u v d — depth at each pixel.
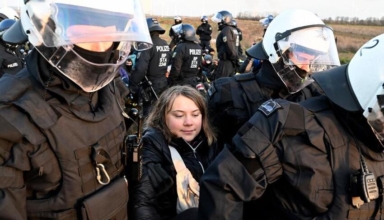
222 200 1.25
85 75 1.16
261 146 1.26
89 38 1.10
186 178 1.80
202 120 2.00
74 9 1.12
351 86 1.25
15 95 1.11
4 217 1.04
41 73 1.17
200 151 2.01
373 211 1.26
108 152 1.32
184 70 6.22
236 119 2.14
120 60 1.27
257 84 2.20
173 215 1.80
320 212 1.26
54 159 1.15
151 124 1.99
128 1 1.23
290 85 2.05
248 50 2.28
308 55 1.97
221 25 7.97
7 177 1.06
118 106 1.47
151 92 5.41
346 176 1.24
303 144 1.26
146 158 1.80
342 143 1.26
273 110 1.32
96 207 1.22
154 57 5.36
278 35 2.01
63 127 1.16
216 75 8.15
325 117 1.30
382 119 1.16
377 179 1.27
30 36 1.14
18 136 1.07
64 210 1.18
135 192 1.70
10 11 5.39
